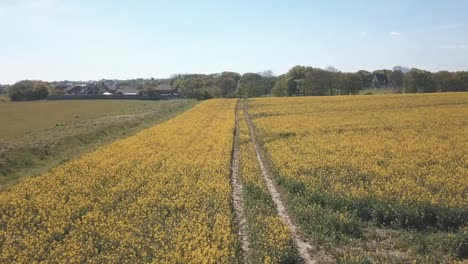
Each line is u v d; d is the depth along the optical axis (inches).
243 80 5585.6
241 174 858.1
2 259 483.5
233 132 1528.1
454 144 1077.8
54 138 1342.3
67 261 474.0
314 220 572.4
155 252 478.9
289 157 941.2
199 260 446.3
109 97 4840.1
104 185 797.2
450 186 672.4
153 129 1674.5
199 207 640.4
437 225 557.0
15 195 729.6
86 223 584.1
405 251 494.0
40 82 5073.8
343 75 4758.9
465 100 2428.6
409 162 865.5
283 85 5211.6
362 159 905.5
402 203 590.2
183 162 962.7
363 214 602.5
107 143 1423.5
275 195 726.5
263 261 460.8
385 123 1545.3
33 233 565.6
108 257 468.1
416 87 4498.0
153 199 668.1
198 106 3041.3
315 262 474.3
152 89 5856.3
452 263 449.1
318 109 2263.8
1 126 1988.2
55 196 716.7
